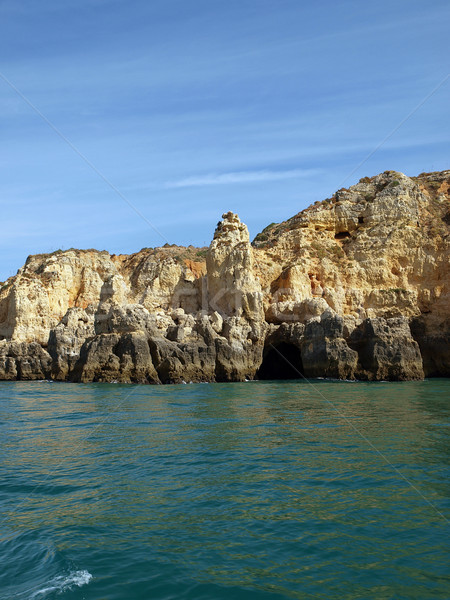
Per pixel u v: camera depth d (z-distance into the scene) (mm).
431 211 69125
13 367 58406
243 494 16203
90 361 51062
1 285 76125
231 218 65438
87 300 72688
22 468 19156
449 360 57062
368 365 51812
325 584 11156
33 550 12648
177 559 12172
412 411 31141
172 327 54469
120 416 30047
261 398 37781
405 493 16203
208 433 24828
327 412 30938
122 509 15109
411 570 11703
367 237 65375
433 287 62219
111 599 10586
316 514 14664
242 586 11070
